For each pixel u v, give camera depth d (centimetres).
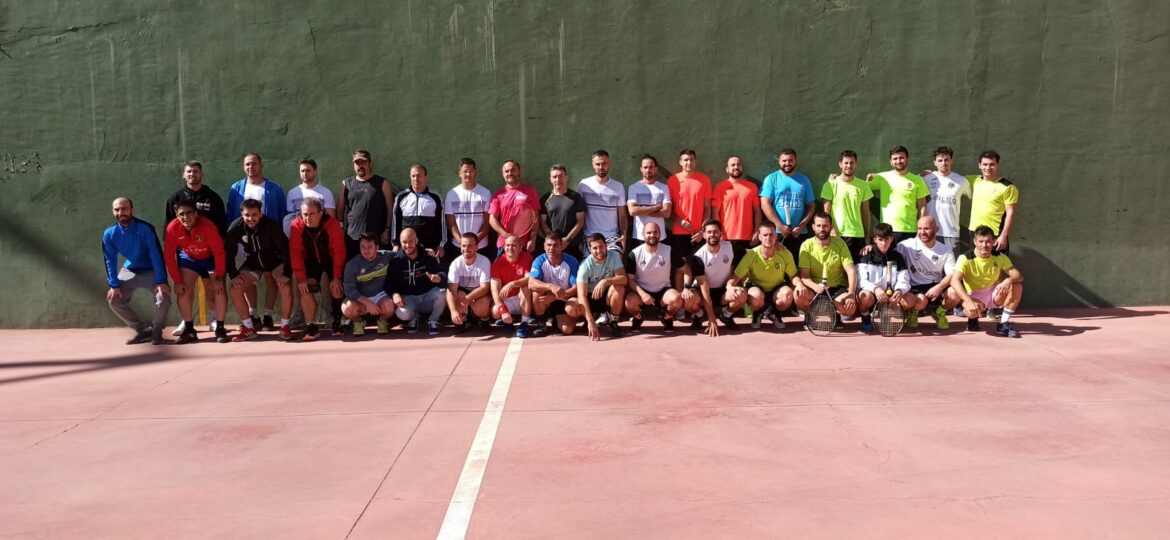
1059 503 361
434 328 791
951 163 884
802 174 891
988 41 888
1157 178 899
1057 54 889
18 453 454
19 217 891
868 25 887
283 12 877
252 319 828
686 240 858
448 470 413
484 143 891
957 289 754
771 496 372
